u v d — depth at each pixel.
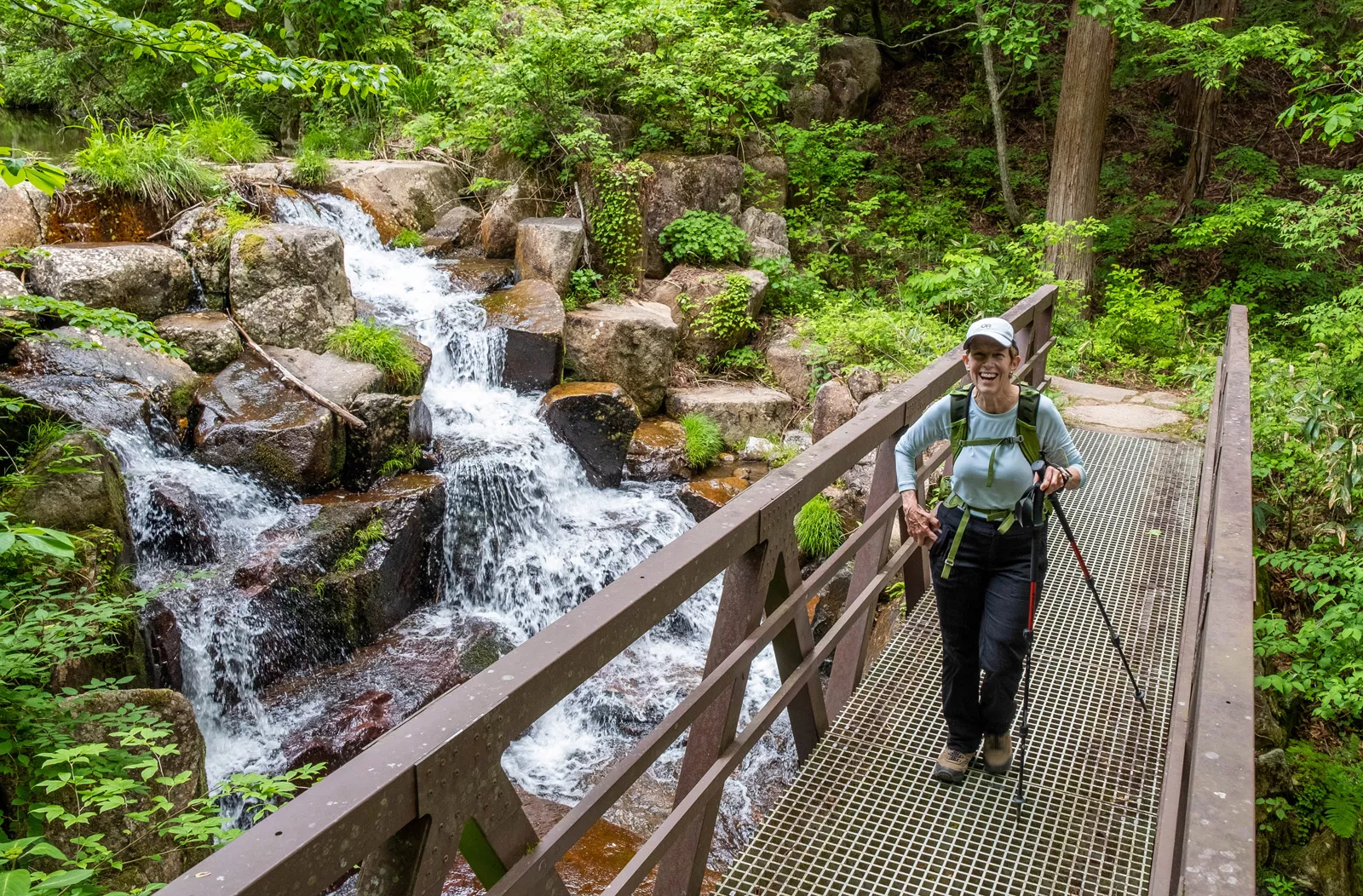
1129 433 7.53
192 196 9.36
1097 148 12.57
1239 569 2.07
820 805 3.23
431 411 8.91
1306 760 5.43
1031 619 3.05
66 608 4.96
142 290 8.04
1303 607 6.70
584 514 8.80
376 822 1.33
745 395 10.37
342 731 5.89
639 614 1.99
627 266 11.30
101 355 7.32
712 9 12.98
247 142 11.44
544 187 11.59
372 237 10.82
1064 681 3.98
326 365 8.20
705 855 2.75
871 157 14.50
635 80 12.08
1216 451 4.94
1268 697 5.73
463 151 12.33
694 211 12.04
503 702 1.58
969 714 3.28
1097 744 3.58
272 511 7.14
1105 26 12.27
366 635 6.95
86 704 4.20
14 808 3.80
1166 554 5.21
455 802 1.52
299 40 13.67
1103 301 13.02
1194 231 12.45
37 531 2.97
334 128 13.10
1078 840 3.09
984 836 3.10
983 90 16.59
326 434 7.38
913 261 13.52
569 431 9.02
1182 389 9.20
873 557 3.90
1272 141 15.38
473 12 12.39
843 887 2.87
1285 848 5.13
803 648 3.24
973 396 3.06
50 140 13.61
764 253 12.09
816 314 11.41
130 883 3.97
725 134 12.98
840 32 17.31
